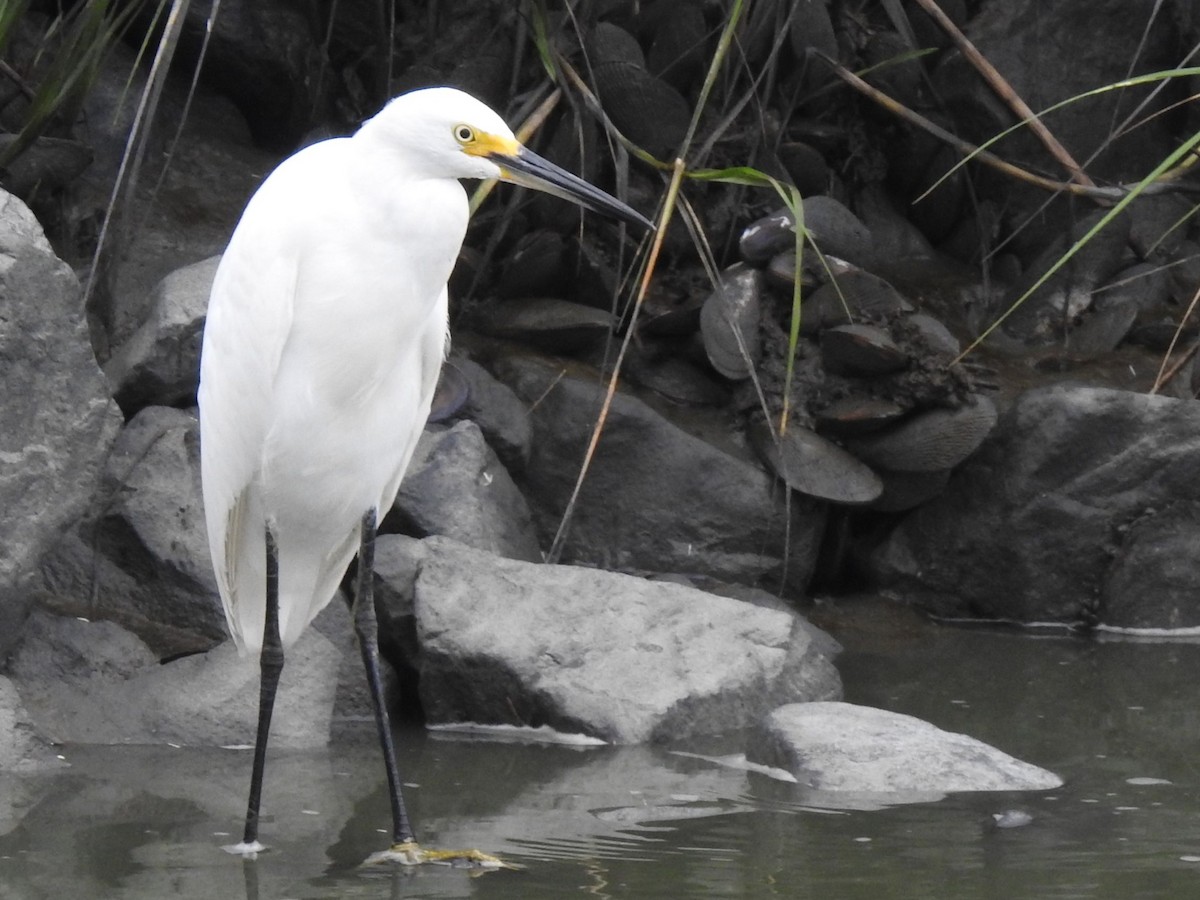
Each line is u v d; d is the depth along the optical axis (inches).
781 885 245.4
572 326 492.7
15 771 315.6
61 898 237.6
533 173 277.9
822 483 476.7
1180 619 479.8
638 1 547.2
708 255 434.9
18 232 331.0
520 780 317.7
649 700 358.0
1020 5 587.2
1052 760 333.7
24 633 353.7
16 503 331.0
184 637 373.4
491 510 426.6
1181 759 334.0
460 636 365.4
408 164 272.1
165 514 383.9
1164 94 606.5
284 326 273.3
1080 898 238.5
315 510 291.6
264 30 537.0
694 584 467.8
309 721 349.7
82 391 339.9
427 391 305.6
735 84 528.4
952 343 485.7
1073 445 479.8
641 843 271.0
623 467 474.9
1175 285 579.2
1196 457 477.7
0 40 405.1
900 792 308.5
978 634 475.5
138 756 331.3
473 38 539.2
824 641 444.1
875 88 568.4
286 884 247.0
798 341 497.7
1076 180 543.8
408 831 267.1
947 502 497.7
